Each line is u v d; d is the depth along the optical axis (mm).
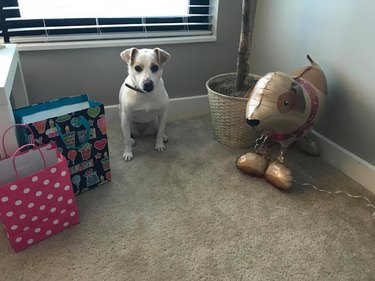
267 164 1431
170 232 1145
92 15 1637
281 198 1327
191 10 1854
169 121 1909
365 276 1020
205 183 1397
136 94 1436
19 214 986
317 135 1623
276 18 1745
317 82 1404
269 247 1102
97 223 1169
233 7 1815
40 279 963
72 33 1655
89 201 1268
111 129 1783
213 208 1261
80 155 1223
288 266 1039
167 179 1412
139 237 1119
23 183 948
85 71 1677
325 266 1046
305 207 1284
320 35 1499
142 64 1375
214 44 1885
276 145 1696
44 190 1007
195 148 1649
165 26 1839
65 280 963
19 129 1126
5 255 1032
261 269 1024
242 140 1631
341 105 1471
